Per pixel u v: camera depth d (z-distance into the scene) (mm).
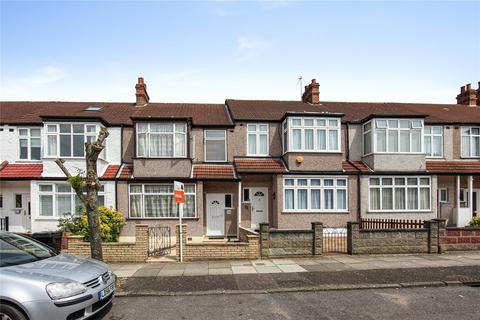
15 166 15234
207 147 16469
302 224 15273
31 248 6281
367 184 15734
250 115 17250
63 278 5172
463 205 17141
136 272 8672
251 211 16141
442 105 21438
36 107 18609
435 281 7723
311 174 15398
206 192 15992
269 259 10133
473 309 6168
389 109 19234
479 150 17609
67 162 14523
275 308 6289
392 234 10773
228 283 7703
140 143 15086
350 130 17234
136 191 14805
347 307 6312
